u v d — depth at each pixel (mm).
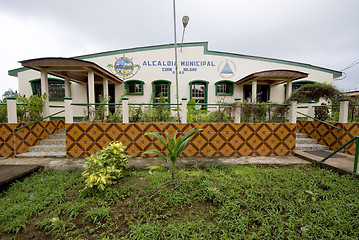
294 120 4539
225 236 1860
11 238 1907
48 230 2037
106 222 2102
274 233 1897
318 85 5375
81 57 8352
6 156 4262
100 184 2646
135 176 3404
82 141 4305
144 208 2373
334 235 1851
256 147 4516
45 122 5105
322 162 3818
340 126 4727
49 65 5430
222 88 8977
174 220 2166
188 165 3975
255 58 8898
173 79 8711
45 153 4465
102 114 4750
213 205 2467
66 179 3279
